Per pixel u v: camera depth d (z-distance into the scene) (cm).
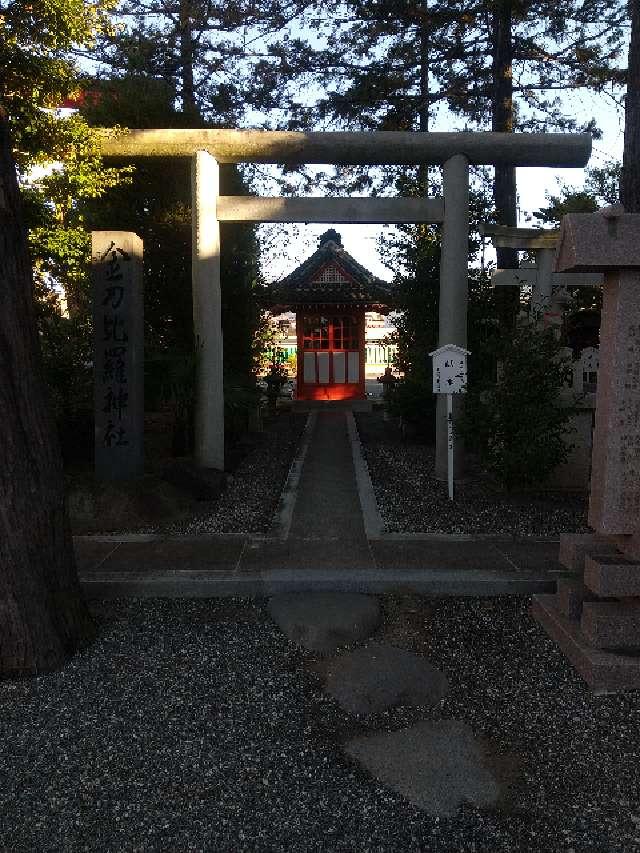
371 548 586
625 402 374
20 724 334
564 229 371
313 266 1678
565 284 897
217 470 826
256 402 1105
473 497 775
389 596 496
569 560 423
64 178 733
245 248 1106
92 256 711
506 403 725
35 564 382
